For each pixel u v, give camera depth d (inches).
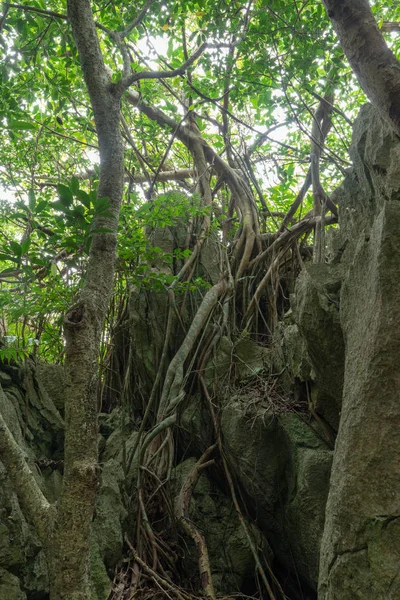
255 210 298.8
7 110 211.3
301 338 201.0
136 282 228.1
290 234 268.5
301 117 338.0
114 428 243.9
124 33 186.7
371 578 123.9
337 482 136.7
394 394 127.5
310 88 251.3
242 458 200.8
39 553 160.7
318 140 289.3
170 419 207.0
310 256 292.4
